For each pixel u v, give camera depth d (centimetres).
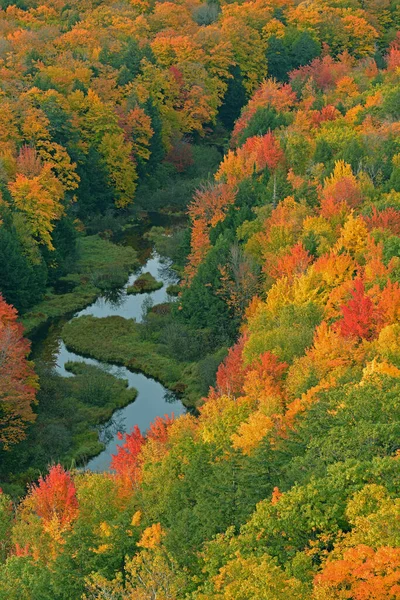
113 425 8269
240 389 7194
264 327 7806
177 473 5475
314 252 9288
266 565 3394
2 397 7669
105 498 5381
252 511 4409
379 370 5569
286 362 6969
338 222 9844
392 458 4031
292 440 5006
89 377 8831
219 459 5306
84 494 5556
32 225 11088
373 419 4772
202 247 10550
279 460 4744
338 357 6525
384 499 3725
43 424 8050
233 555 3834
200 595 3469
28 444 7762
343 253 8556
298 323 7569
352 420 4806
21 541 5306
